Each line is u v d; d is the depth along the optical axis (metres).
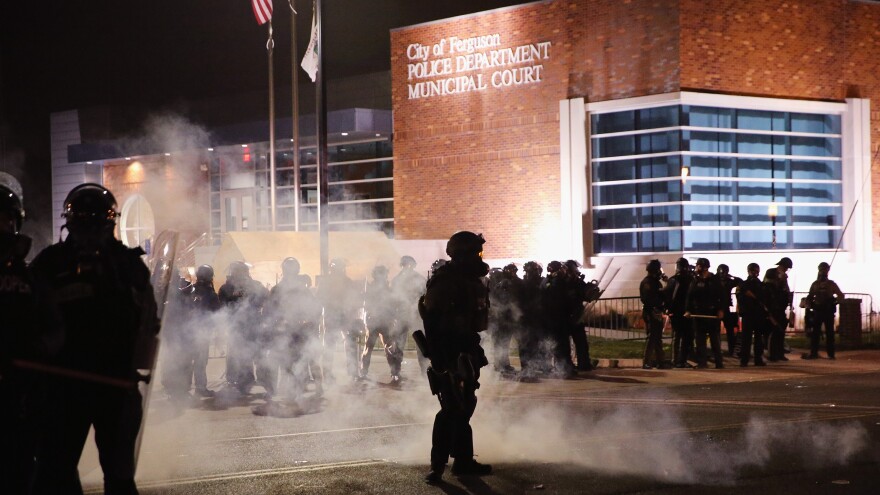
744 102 28.22
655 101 27.83
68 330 5.80
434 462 8.44
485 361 8.73
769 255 28.50
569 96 29.67
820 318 20.08
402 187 33.44
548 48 30.09
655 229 28.25
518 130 30.73
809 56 29.39
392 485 8.38
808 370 18.19
